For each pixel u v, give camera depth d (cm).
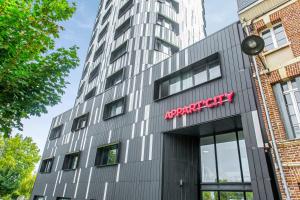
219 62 1291
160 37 2761
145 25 2817
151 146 1473
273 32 1123
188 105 1354
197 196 1355
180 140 1466
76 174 2162
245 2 1240
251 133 1012
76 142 2438
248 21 1203
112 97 2142
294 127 912
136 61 2531
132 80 1973
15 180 2950
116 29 3203
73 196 2034
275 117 948
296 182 809
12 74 682
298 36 995
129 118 1789
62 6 719
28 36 679
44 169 2925
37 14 694
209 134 1449
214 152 1388
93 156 2042
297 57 957
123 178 1573
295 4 1052
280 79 991
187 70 1520
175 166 1373
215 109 1204
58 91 823
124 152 1680
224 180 1273
